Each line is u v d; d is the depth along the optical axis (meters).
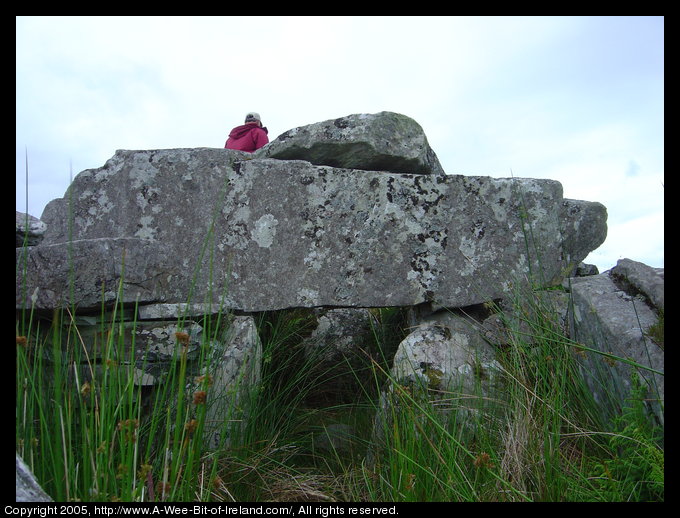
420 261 3.99
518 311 3.87
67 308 3.07
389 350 4.67
